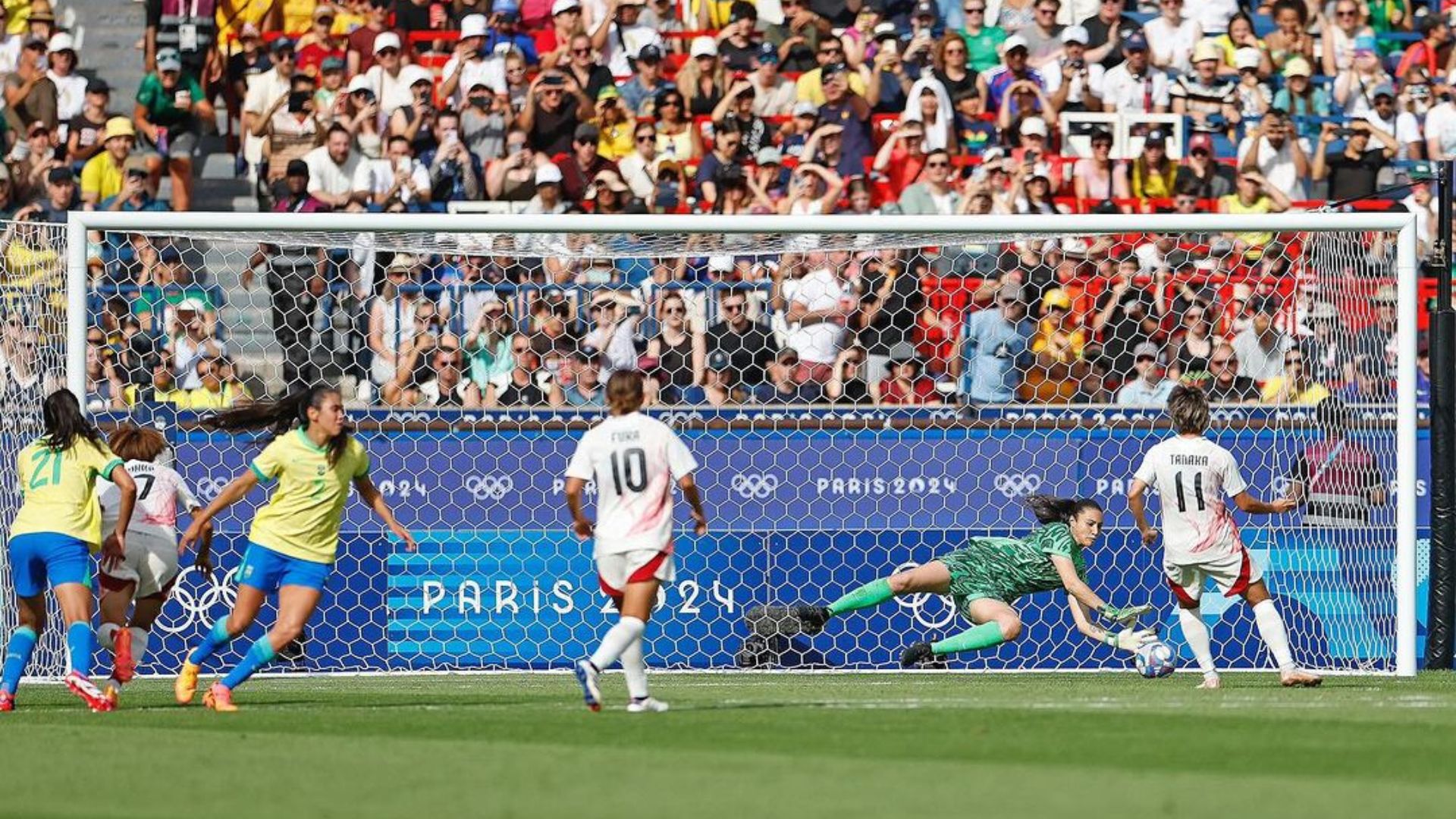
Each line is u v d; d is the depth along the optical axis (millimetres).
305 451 35594
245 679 36250
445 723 32062
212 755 27438
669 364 54312
